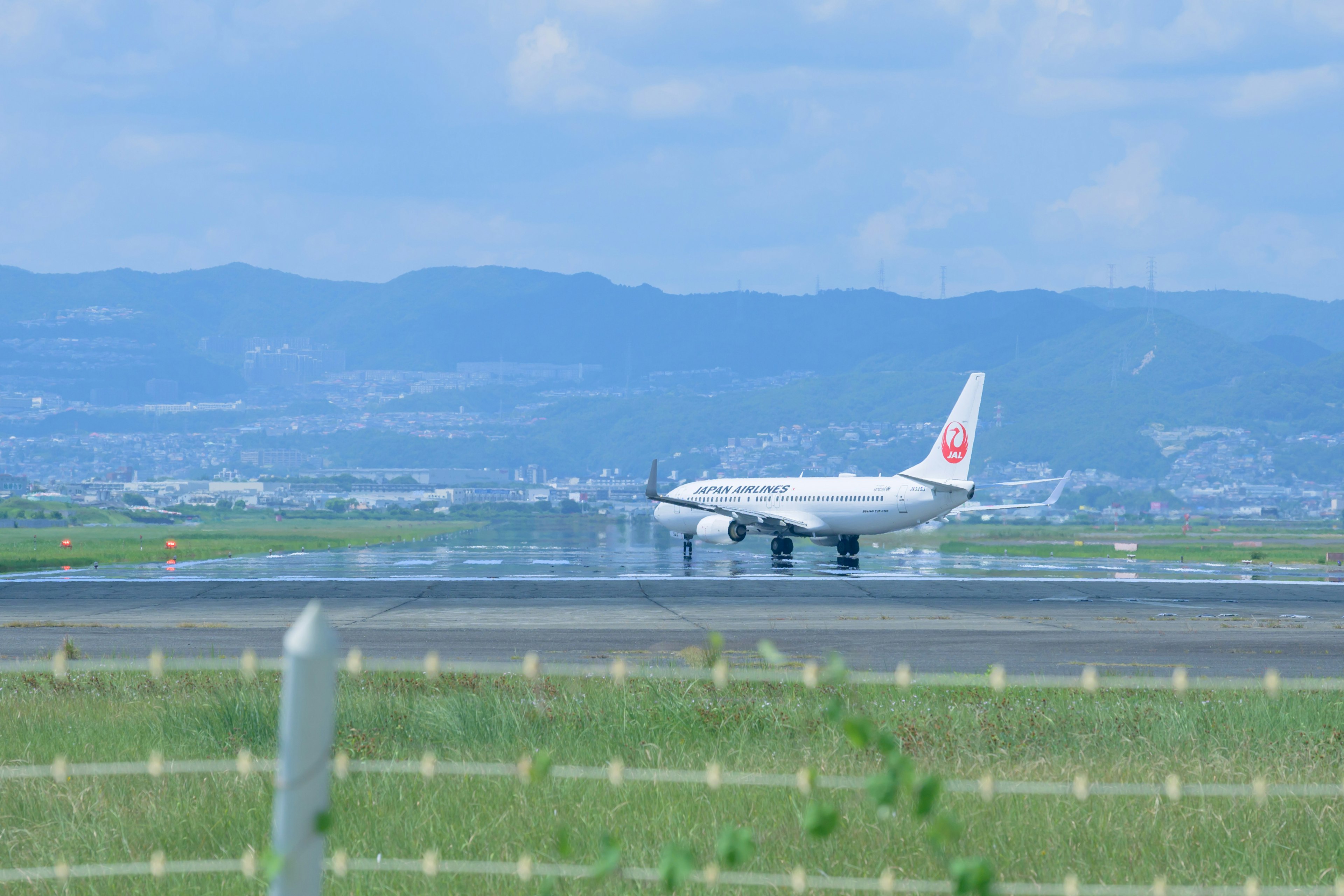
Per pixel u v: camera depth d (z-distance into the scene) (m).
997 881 35.59
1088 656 102.69
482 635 117.25
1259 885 36.00
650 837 40.09
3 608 149.38
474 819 41.59
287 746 19.00
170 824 41.81
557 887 34.78
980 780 45.72
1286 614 143.50
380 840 39.84
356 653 32.31
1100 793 44.88
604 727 60.62
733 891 34.66
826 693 69.75
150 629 124.38
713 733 60.88
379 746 56.69
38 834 41.03
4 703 70.12
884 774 19.83
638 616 137.25
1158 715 66.56
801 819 40.16
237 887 35.28
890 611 143.62
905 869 37.00
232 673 80.88
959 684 74.94
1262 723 64.31
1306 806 43.38
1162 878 32.56
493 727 61.09
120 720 64.00
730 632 120.62
